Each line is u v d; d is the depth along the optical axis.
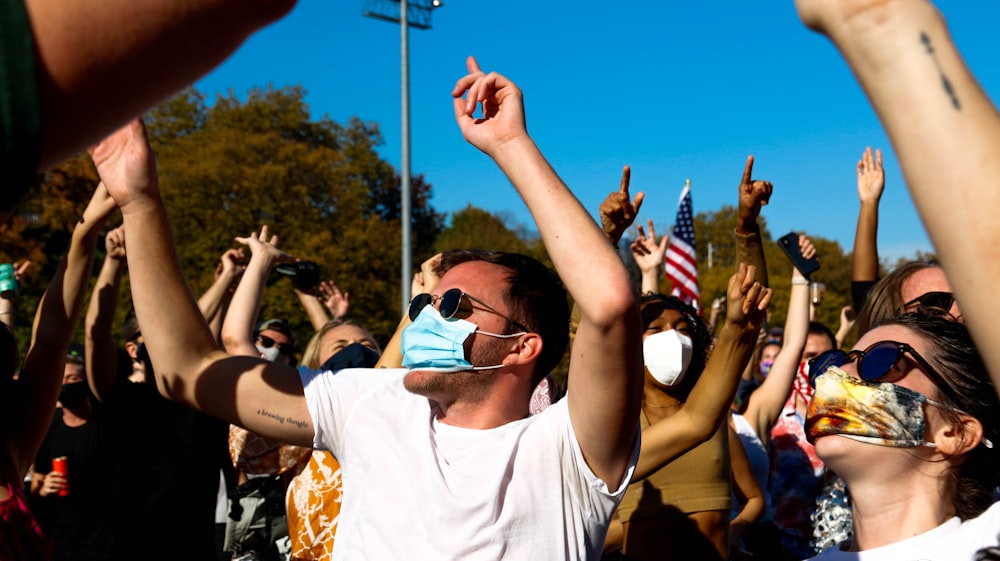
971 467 1.86
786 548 5.27
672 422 2.87
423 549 2.13
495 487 2.10
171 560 5.26
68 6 0.60
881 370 1.84
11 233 26.50
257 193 32.44
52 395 2.83
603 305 1.85
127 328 6.52
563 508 2.11
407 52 18.02
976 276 0.65
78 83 0.61
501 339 2.33
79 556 5.15
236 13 0.67
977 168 0.65
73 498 5.23
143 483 5.25
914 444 1.81
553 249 1.91
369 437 2.34
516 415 2.38
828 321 35.38
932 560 1.76
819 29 0.75
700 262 64.00
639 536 3.43
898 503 1.86
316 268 6.31
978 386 1.84
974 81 0.68
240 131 37.09
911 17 0.69
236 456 5.02
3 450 2.59
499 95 2.00
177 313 2.34
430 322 2.33
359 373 2.50
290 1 0.70
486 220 62.31
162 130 40.34
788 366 4.69
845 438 1.87
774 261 42.75
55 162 0.66
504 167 1.97
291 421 2.40
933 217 0.67
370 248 32.69
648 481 3.47
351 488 2.35
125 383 5.38
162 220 2.29
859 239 4.35
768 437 4.70
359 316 31.80
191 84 0.69
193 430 5.40
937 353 1.86
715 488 3.51
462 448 2.25
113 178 2.24
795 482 5.41
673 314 3.74
